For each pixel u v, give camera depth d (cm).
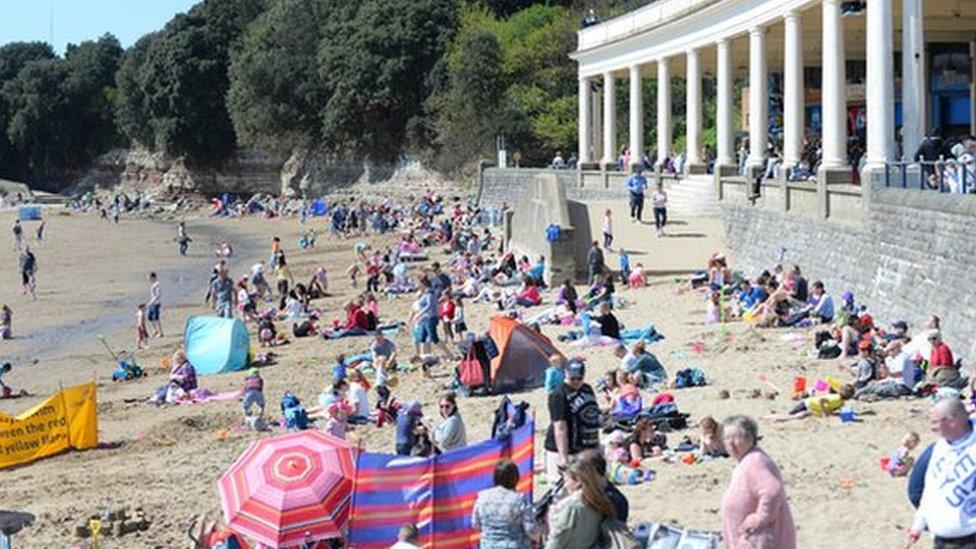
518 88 9869
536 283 4291
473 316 3956
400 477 1446
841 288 3391
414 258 6162
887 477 1858
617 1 10156
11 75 16875
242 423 2734
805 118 5641
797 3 4388
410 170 10806
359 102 11031
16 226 8319
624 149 7806
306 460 1559
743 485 1047
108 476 2277
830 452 2017
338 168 11606
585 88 7488
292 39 11838
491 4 11019
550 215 4491
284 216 11181
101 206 13325
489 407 2617
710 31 5425
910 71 3547
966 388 2342
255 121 11919
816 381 2578
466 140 10056
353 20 11369
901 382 2369
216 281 4372
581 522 1104
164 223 11069
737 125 7412
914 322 2834
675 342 3161
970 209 2539
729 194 4853
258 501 1523
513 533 1255
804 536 1608
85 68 15738
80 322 5012
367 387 2733
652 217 5047
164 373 3588
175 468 2317
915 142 3541
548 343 2786
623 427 2198
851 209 3384
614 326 3225
